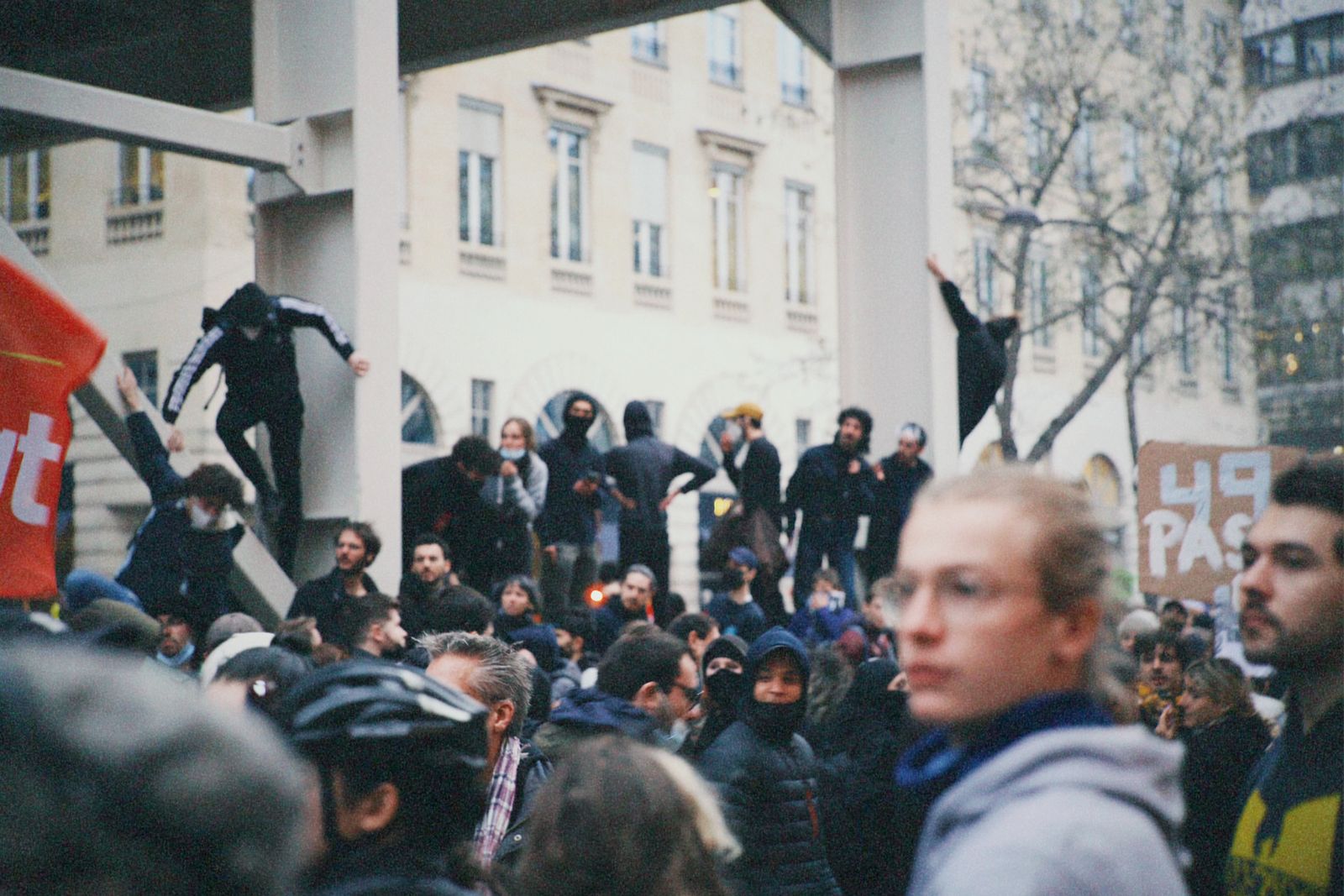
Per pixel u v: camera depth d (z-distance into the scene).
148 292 24.38
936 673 1.70
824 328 33.00
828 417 32.84
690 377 30.14
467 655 3.97
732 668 5.10
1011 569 1.69
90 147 25.06
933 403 9.07
